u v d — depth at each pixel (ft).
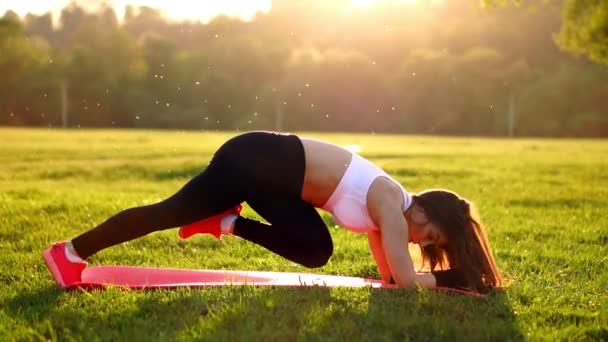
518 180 44.19
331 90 205.05
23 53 186.39
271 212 14.60
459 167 53.62
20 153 60.90
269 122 201.67
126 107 190.39
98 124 189.98
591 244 22.62
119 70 194.29
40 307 13.66
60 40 215.92
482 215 28.60
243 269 18.62
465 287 14.80
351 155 14.90
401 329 12.30
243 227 15.08
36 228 23.20
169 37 217.97
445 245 14.99
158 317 13.00
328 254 15.01
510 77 200.34
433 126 206.28
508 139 151.64
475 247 14.93
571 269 18.52
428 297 13.75
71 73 187.42
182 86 195.42
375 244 15.66
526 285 15.97
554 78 199.21
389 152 74.38
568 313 14.02
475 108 204.13
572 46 84.12
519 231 24.68
